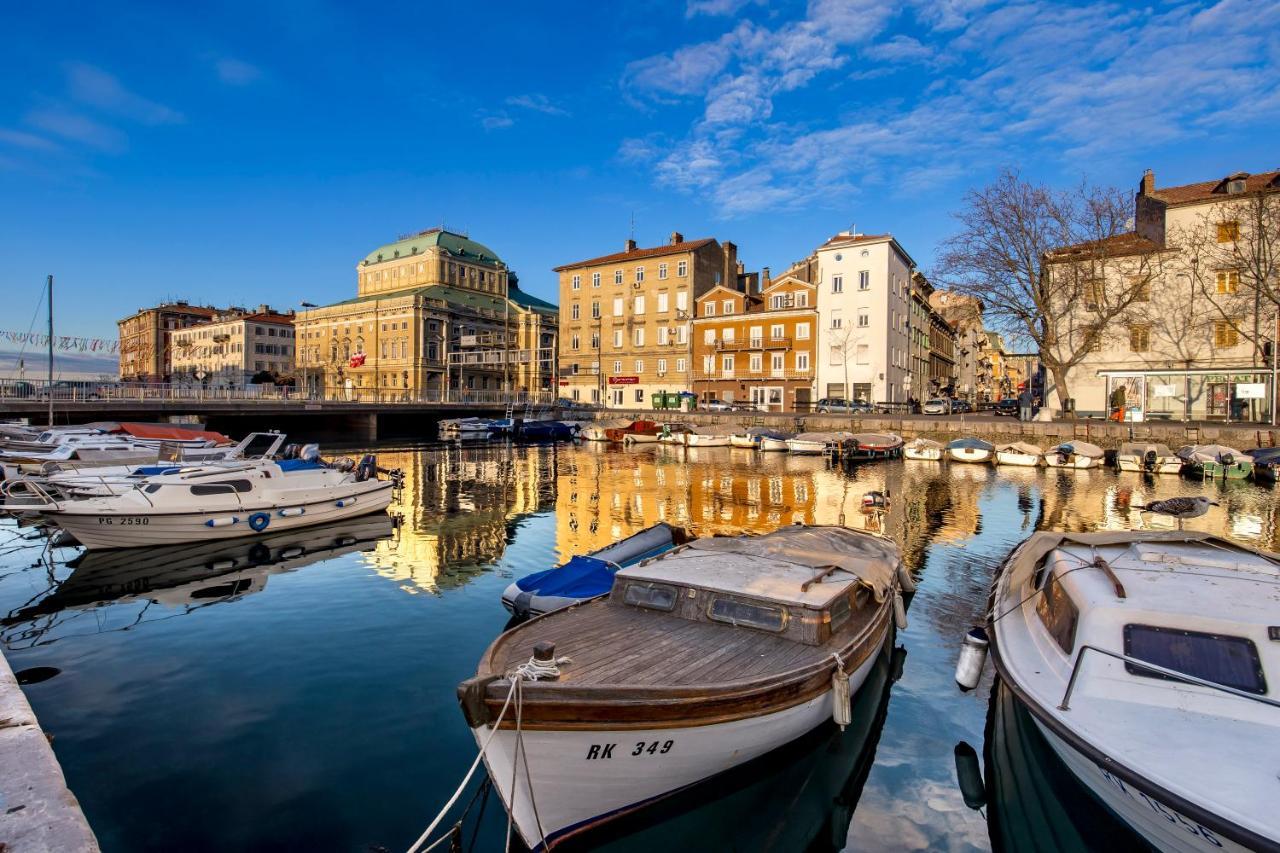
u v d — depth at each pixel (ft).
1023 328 143.33
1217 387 129.59
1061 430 128.06
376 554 53.26
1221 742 18.31
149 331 392.88
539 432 183.01
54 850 14.05
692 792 21.27
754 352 209.15
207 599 41.98
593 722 18.30
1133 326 138.31
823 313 199.21
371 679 30.63
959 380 330.54
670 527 44.68
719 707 19.97
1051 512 71.92
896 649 34.14
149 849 19.35
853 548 36.63
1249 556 28.84
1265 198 122.62
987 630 28.07
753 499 81.56
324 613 39.34
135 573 47.42
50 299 112.68
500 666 21.38
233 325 332.39
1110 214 131.54
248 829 20.33
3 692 22.47
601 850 19.94
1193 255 132.46
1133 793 17.79
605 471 111.45
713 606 26.16
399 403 191.11
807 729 23.81
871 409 181.27
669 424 171.42
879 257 191.01
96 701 28.50
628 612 27.32
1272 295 114.93
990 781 23.36
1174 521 66.33
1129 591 24.08
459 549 55.11
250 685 30.04
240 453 88.74
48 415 129.80
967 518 68.59
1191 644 21.24
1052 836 20.75
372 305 283.38
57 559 51.37
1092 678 21.18
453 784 22.79
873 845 20.35
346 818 20.93
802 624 24.52
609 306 240.32
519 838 19.97
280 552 53.57
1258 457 96.94
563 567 39.45
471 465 121.08
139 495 52.95
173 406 145.89
